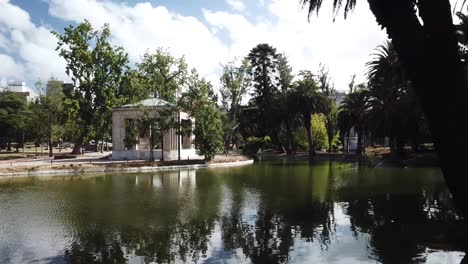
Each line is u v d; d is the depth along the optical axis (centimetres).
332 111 6525
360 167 3700
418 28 503
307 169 3569
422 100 493
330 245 1011
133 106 4372
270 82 7400
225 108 5919
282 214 1423
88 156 5250
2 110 6994
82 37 4984
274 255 938
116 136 4416
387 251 945
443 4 487
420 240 1028
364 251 948
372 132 4750
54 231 1192
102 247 1017
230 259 909
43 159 4538
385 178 2591
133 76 5259
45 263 894
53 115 5134
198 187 2270
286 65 8094
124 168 3384
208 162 4016
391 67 4159
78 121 5100
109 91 5038
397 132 4288
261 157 5972
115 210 1532
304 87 5781
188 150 4806
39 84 5219
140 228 1222
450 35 483
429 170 3136
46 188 2234
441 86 476
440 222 1221
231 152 6869
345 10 790
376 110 4475
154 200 1780
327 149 7094
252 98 7462
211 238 1096
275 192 2017
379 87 4538
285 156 6088
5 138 7144
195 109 4122
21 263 897
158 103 4294
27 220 1352
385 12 521
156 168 3519
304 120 5862
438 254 905
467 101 475
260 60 7325
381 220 1286
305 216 1382
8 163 3784
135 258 923
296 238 1088
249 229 1198
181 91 5172
